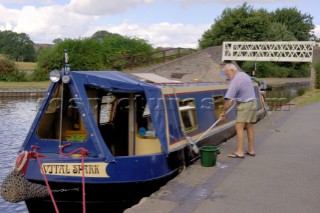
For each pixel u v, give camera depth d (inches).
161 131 347.3
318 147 435.5
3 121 1055.0
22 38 4751.5
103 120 383.2
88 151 327.3
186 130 397.7
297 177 320.2
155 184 341.1
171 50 1936.5
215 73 901.8
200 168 349.1
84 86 332.5
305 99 1119.6
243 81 366.6
